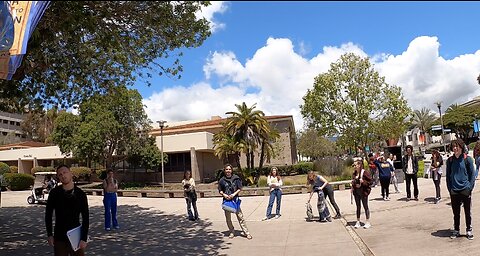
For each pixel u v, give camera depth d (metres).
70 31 7.29
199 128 39.03
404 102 28.81
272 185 12.20
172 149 35.69
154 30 7.57
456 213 7.52
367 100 28.45
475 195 12.30
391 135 29.31
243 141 28.56
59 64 9.41
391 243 7.57
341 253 7.19
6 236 10.06
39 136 61.47
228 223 9.34
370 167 18.22
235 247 8.24
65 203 4.96
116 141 32.53
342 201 14.87
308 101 29.86
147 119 33.97
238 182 9.37
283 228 10.27
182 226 11.36
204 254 7.68
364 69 28.67
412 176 12.98
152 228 11.16
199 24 8.01
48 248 8.49
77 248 4.91
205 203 17.50
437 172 11.92
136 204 18.05
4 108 11.39
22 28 4.73
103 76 10.55
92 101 11.68
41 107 11.29
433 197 13.25
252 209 14.55
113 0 6.22
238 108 29.36
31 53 8.02
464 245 6.92
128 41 7.66
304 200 16.31
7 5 4.74
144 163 33.75
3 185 30.39
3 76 5.48
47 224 5.00
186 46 8.43
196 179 35.03
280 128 40.00
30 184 31.28
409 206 11.86
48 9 6.44
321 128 29.38
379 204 12.86
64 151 32.78
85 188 26.45
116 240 9.38
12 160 43.09
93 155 31.77
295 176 32.31
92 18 6.58
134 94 32.22
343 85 28.91
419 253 6.68
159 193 22.97
